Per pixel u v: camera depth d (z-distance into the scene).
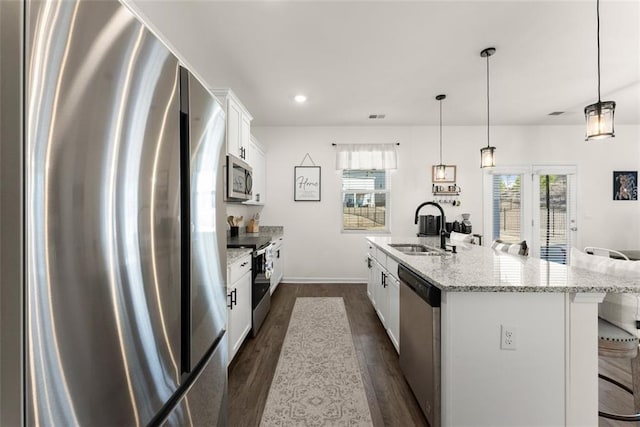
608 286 1.27
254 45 2.37
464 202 4.68
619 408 1.67
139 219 0.69
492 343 1.32
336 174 4.70
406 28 2.15
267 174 4.69
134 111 0.67
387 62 2.65
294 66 2.72
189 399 0.94
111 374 0.60
